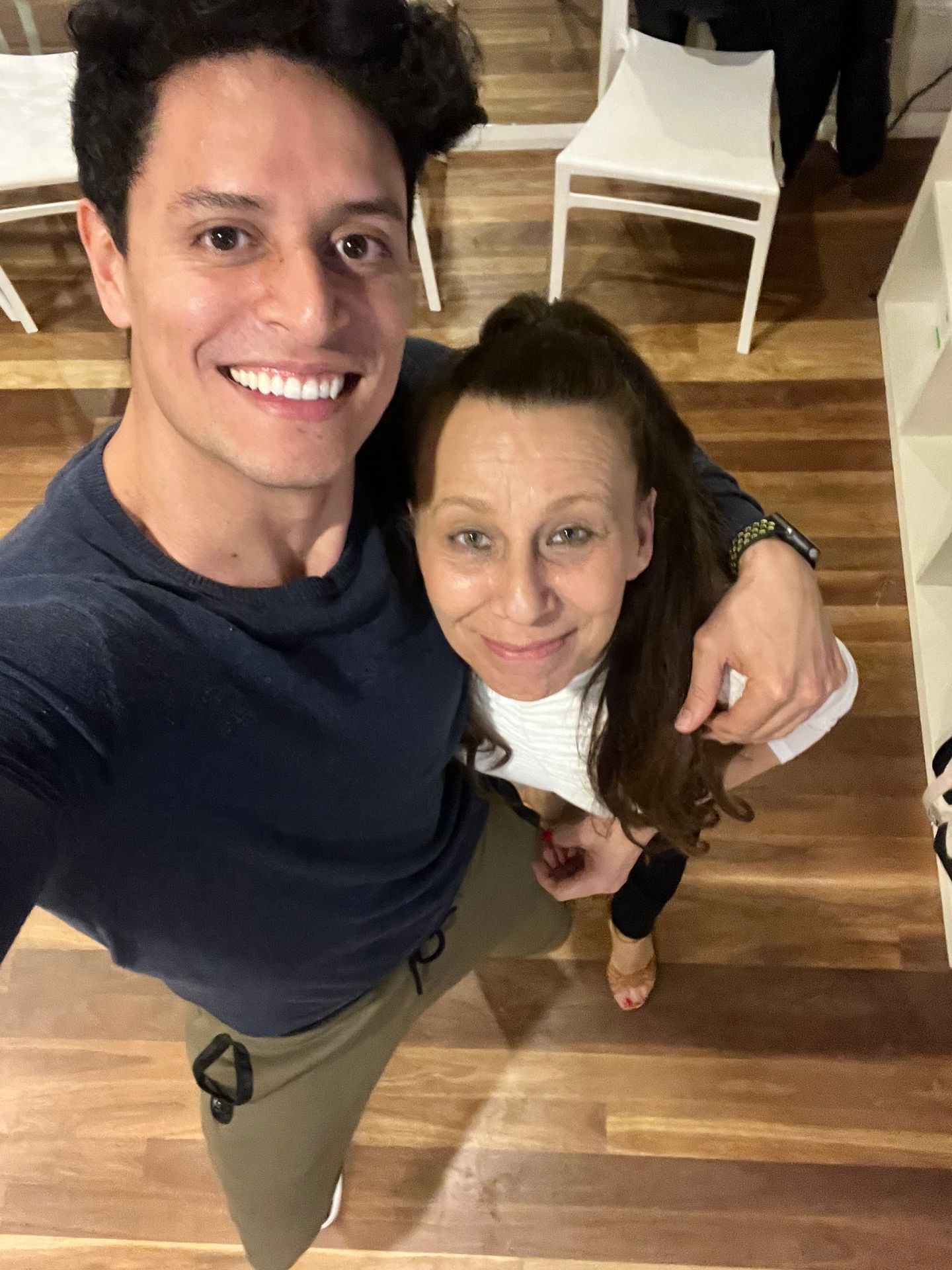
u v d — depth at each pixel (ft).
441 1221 4.82
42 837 1.77
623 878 4.38
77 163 2.07
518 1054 5.17
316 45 1.79
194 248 1.88
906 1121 4.93
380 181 1.95
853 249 7.72
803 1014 5.19
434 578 2.63
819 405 6.98
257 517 2.23
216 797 2.26
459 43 2.08
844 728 5.86
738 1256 4.69
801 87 6.96
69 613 2.01
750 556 3.01
